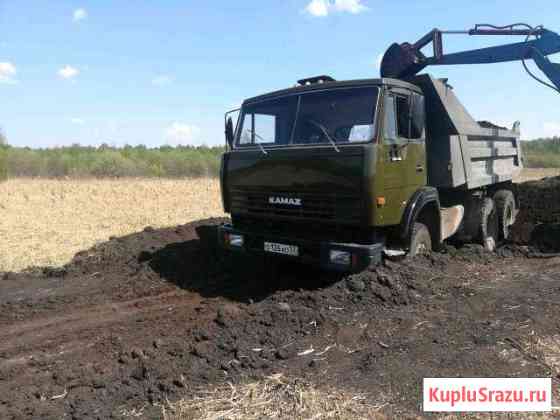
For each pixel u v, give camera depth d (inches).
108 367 163.5
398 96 219.0
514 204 378.9
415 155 230.5
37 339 192.9
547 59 299.6
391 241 233.0
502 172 361.1
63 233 429.1
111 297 246.5
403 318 187.3
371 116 205.8
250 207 245.9
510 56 315.3
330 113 219.0
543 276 246.2
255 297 239.9
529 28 308.2
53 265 317.4
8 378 158.7
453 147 263.6
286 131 233.6
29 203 624.1
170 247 326.3
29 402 141.3
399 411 128.2
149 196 732.0
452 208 283.9
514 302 204.7
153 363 160.1
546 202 469.7
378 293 204.1
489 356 156.9
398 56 327.3
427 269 229.1
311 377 148.3
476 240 318.0
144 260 307.1
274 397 137.0
